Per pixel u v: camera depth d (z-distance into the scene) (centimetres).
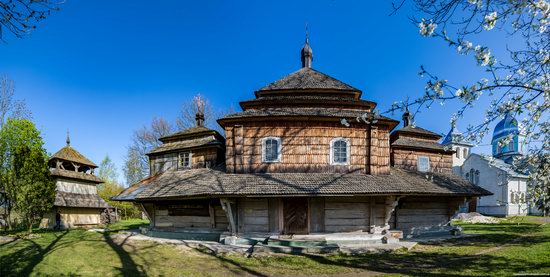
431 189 1529
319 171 1530
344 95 1791
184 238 1647
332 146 1552
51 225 2545
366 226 1462
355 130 1574
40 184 2044
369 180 1465
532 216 3247
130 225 2877
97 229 2384
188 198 1438
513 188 3697
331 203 1468
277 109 1678
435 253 1272
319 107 1708
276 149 1549
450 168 2133
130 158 4625
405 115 2234
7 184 2052
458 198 1775
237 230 1459
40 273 980
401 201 1669
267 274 986
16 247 1432
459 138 563
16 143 2809
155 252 1316
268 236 1426
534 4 428
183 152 1956
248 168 1534
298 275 973
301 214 1455
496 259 1112
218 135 1988
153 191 1606
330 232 1445
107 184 5022
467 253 1257
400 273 969
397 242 1444
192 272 1007
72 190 2755
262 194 1323
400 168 1927
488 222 2697
